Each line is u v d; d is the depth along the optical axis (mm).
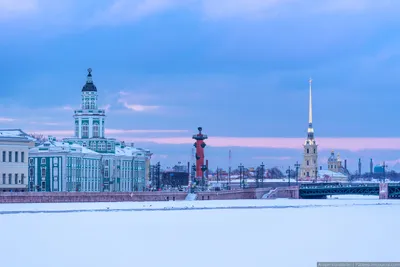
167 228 184750
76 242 154750
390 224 199125
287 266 126062
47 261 130500
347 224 198375
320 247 148500
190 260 132250
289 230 181875
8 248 145125
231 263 128875
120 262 130125
